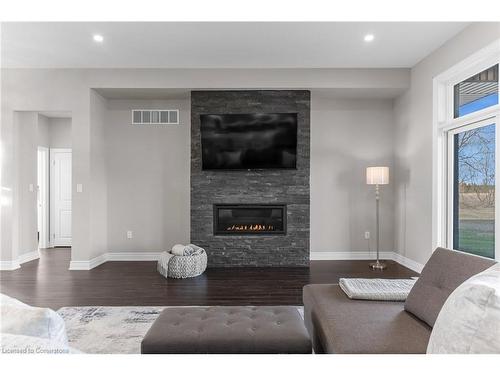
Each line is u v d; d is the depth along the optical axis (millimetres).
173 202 5262
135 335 2502
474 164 3613
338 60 4418
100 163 4988
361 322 1705
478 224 3559
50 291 3605
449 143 3979
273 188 4836
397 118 5133
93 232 4750
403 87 4711
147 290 3652
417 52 4152
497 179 3168
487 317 890
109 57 4285
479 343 885
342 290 2275
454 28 3531
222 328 1719
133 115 5234
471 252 3672
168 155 5254
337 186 5297
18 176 4930
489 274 1129
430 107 4176
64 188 6469
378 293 2053
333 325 1679
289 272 4477
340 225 5305
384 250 5297
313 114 5289
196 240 4840
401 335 1556
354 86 4695
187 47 3998
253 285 3857
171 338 1628
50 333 958
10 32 3615
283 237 4820
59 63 4477
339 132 5293
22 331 933
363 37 3748
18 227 4879
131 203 5250
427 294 1754
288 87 4684
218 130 4781
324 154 5293
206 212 4836
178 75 4652
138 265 4867
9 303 1028
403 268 4664
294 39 3801
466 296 974
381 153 5285
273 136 4781
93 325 2686
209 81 4664
